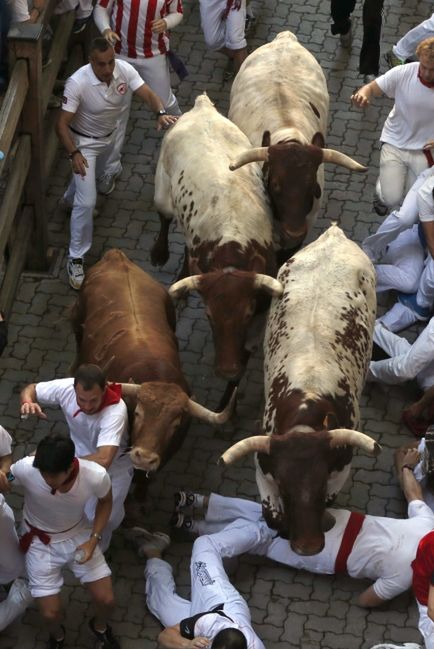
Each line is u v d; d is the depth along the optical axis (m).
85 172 10.80
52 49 11.55
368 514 9.62
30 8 11.05
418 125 11.05
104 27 11.67
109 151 11.56
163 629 8.73
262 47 11.41
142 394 8.16
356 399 8.85
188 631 8.00
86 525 8.07
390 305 11.23
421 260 10.89
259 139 10.45
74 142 10.88
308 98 10.88
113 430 8.05
